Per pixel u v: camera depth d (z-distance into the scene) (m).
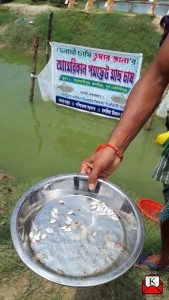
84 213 1.75
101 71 5.57
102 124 5.90
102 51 5.38
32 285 2.46
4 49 11.32
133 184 4.42
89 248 1.59
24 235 1.59
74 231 1.66
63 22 11.02
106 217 1.73
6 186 3.86
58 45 5.75
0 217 3.17
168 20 2.65
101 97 5.82
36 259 1.52
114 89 5.61
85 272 1.49
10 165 4.73
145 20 10.51
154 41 9.80
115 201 1.77
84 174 1.77
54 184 1.80
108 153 1.64
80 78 5.86
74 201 1.80
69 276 1.46
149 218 3.26
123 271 1.39
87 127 5.80
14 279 2.49
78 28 10.85
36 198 1.75
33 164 4.80
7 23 12.20
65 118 6.05
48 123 5.89
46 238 1.62
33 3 14.74
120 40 10.04
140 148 5.18
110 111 5.87
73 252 1.57
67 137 5.51
